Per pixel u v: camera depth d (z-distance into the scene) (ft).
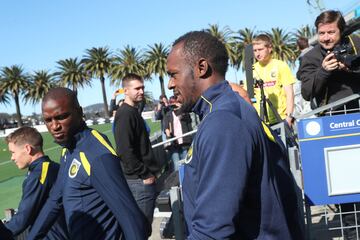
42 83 276.41
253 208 5.73
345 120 11.62
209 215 5.29
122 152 14.57
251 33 181.57
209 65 6.03
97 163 8.25
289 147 12.30
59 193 9.32
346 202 11.77
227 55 6.31
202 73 6.03
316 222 13.74
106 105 268.00
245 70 14.76
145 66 261.03
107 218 8.50
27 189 10.68
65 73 272.51
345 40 12.11
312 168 11.76
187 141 30.45
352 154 11.66
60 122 8.57
